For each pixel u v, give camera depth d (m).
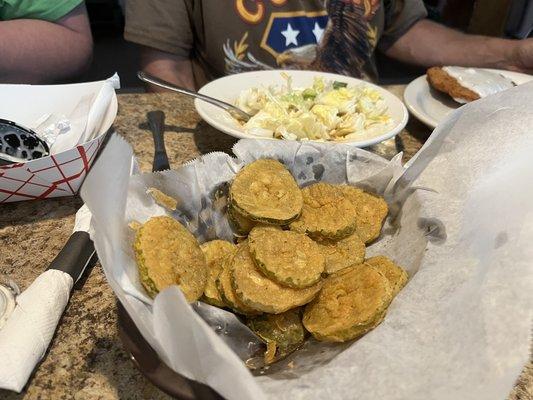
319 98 0.90
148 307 0.43
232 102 0.93
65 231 0.64
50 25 1.18
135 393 0.45
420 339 0.39
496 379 0.32
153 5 1.25
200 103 0.85
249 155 0.58
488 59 1.37
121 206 0.45
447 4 2.18
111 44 2.82
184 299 0.33
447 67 1.11
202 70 1.36
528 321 0.34
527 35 1.90
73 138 0.72
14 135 0.66
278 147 0.59
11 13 1.18
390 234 0.56
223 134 0.90
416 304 0.42
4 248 0.60
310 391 0.37
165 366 0.38
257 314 0.46
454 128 0.54
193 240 0.50
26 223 0.65
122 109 0.97
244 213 0.50
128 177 0.45
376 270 0.45
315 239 0.52
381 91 0.95
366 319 0.41
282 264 0.46
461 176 0.51
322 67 1.30
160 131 0.83
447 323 0.39
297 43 1.25
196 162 0.55
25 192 0.65
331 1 1.24
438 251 0.46
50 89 0.77
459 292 0.40
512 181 0.47
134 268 0.45
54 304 0.49
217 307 0.47
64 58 1.20
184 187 0.54
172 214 0.53
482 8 1.99
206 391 0.37
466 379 0.34
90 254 0.57
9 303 0.49
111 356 0.48
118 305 0.42
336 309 0.44
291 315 0.46
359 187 0.59
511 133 0.51
